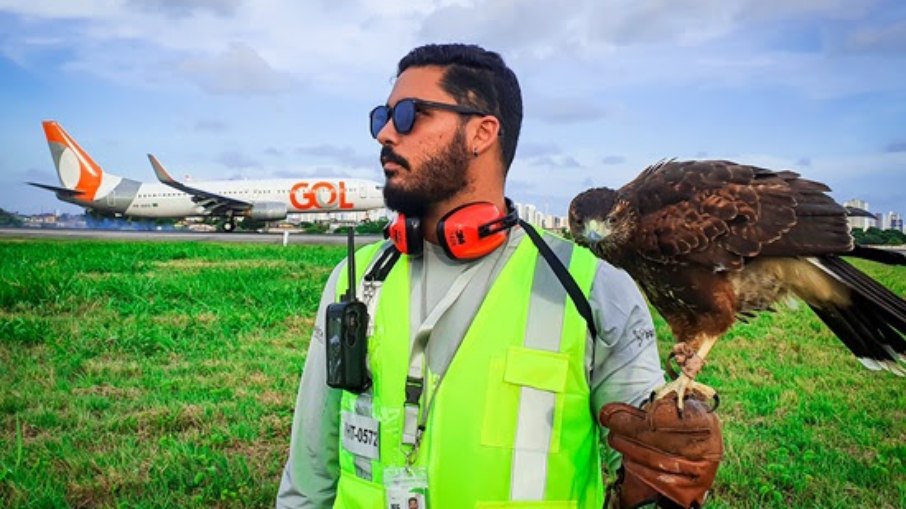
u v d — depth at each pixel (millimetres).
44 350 8531
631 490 1914
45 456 5246
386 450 1985
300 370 7891
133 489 4793
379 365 2016
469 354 1953
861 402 6875
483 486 1910
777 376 7828
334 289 2236
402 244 2043
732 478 5027
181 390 7055
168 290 12898
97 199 51156
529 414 1924
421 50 2039
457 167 1982
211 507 4621
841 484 4969
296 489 2266
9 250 22656
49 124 51375
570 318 1946
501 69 2057
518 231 2068
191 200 52219
